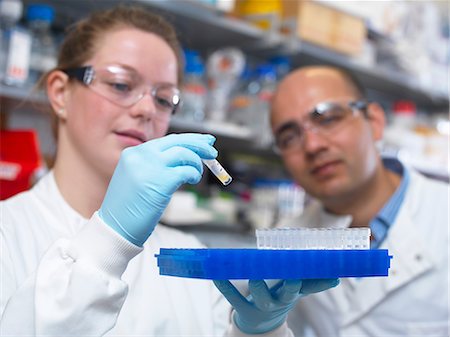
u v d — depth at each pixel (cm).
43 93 137
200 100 191
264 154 254
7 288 85
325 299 146
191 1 174
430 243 143
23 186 144
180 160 74
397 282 137
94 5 180
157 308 98
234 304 83
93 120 100
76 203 105
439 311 139
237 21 191
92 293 67
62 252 73
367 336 142
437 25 292
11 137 150
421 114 338
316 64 241
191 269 64
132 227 72
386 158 164
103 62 102
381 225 146
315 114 142
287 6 207
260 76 213
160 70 105
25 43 146
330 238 73
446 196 153
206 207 209
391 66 262
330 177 143
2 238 92
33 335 68
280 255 64
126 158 75
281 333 91
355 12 224
